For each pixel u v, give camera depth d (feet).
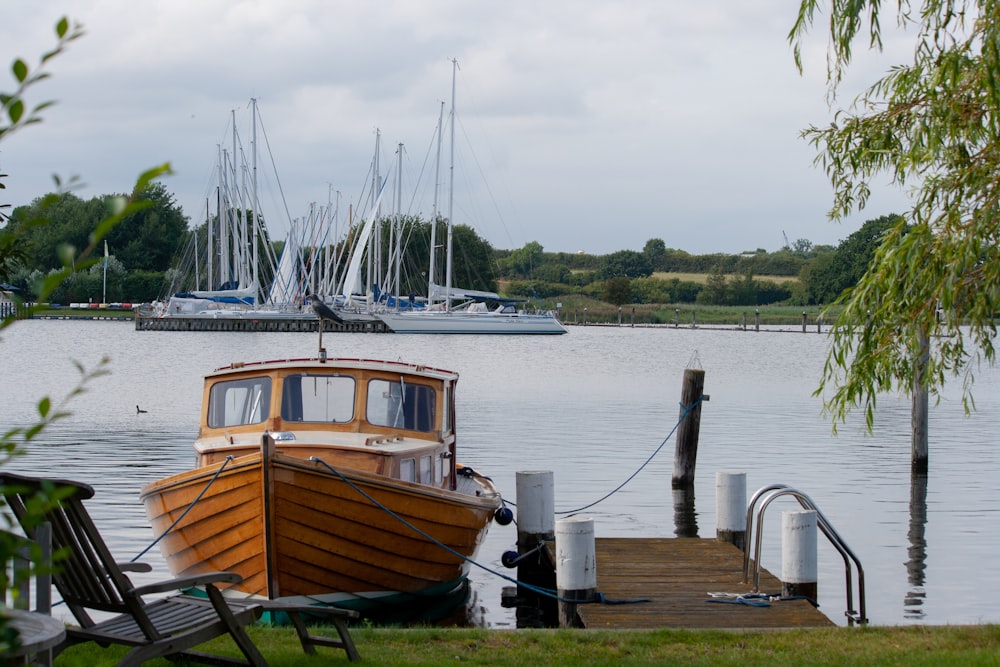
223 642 29.14
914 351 28.73
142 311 327.26
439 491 40.01
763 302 463.01
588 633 30.37
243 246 306.35
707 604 37.29
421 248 361.51
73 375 165.58
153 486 39.34
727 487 49.19
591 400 132.98
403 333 287.48
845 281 361.10
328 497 36.78
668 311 439.63
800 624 34.76
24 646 15.67
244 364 43.24
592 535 37.65
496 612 43.45
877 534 56.65
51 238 355.97
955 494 67.87
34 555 10.95
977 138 29.71
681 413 70.85
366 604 40.16
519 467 78.79
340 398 42.52
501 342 274.98
